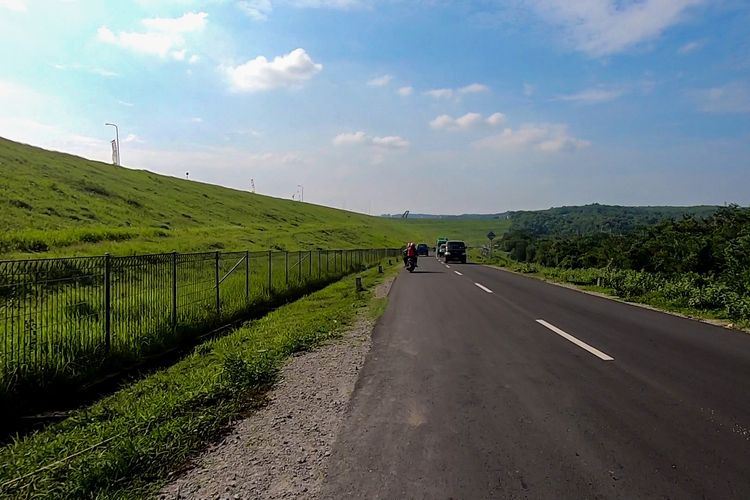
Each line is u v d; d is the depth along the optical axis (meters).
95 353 8.40
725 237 19.61
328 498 3.87
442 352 8.91
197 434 5.27
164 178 83.19
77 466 4.57
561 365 7.78
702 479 4.01
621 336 10.05
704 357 8.17
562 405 5.88
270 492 4.02
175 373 8.48
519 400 6.11
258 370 7.45
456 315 13.34
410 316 13.34
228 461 4.66
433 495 3.86
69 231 31.41
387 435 5.11
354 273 34.72
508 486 3.96
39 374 7.21
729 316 12.03
